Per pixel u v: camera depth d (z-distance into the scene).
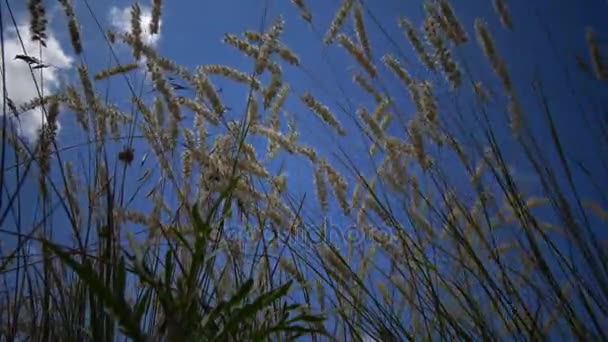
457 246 0.68
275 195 0.72
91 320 0.48
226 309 0.39
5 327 0.55
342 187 0.75
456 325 0.61
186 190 0.64
